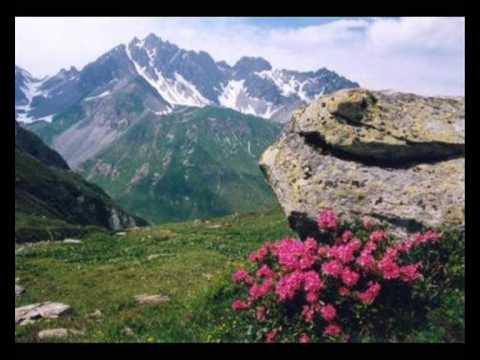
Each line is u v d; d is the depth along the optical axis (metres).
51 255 41.28
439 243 17.61
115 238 50.53
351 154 21.73
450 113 21.72
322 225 19.53
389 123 21.52
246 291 19.88
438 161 20.92
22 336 20.05
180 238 46.34
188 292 25.42
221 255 35.72
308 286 16.14
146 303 24.38
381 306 15.70
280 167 23.05
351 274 15.95
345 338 15.32
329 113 22.27
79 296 27.98
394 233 18.94
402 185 20.16
